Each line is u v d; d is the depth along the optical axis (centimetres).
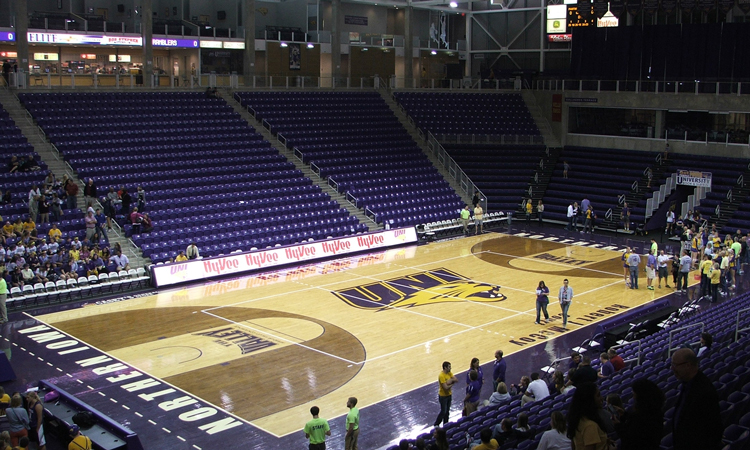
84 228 3209
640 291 3005
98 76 4259
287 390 1978
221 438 1694
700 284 3019
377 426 1761
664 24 4759
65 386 1991
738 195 4128
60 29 4472
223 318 2619
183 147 3950
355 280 3164
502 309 2739
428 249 3809
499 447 1168
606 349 2247
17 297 2680
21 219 3108
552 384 1738
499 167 4919
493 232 4259
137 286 3044
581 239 4066
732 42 4488
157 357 2217
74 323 2547
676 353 675
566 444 789
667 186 4319
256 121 4469
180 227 3441
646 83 4819
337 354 2256
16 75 3903
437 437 1210
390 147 4728
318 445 1490
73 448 1334
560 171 4850
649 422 673
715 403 659
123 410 1844
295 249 3478
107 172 3594
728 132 4528
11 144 3503
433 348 2312
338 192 4153
